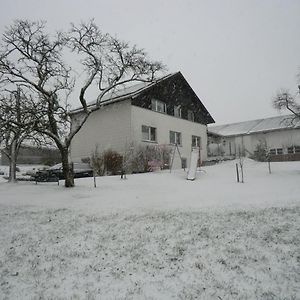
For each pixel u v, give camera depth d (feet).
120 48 51.96
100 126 82.02
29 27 47.73
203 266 15.80
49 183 54.49
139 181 51.62
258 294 12.80
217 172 62.85
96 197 38.14
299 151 113.19
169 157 78.95
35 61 47.70
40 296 13.46
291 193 34.71
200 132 103.71
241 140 127.54
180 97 95.66
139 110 78.54
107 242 20.34
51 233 23.20
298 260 15.92
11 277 15.64
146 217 26.35
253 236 19.84
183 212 27.53
